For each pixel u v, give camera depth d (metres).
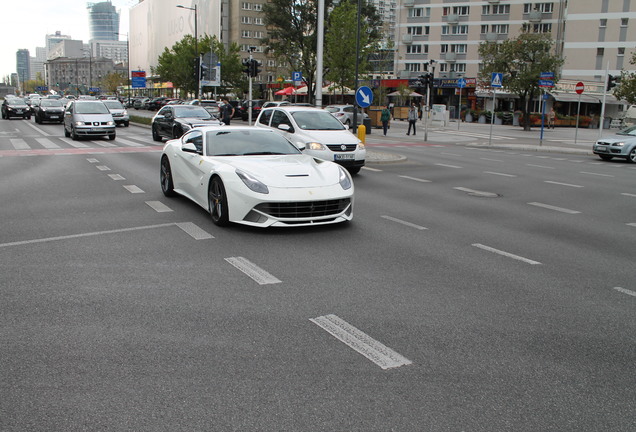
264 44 69.56
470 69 78.56
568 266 6.42
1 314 4.63
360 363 3.85
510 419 3.19
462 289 5.48
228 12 112.88
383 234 7.80
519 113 52.84
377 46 49.59
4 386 3.48
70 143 22.81
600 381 3.68
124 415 3.17
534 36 45.47
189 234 7.52
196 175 8.77
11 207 9.37
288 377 3.63
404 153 21.89
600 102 55.56
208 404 3.29
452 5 78.81
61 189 11.31
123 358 3.87
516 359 3.97
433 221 8.84
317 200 7.57
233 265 6.12
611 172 17.16
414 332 4.40
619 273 6.18
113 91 140.50
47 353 3.93
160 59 78.31
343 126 15.38
